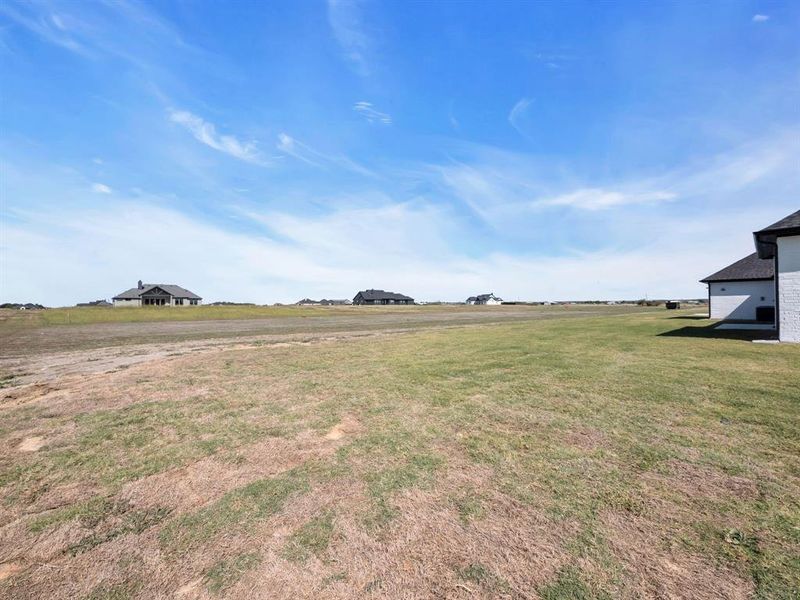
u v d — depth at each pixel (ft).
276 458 11.91
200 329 76.33
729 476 9.77
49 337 61.11
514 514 8.39
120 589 6.56
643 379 20.25
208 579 6.73
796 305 33.68
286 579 6.67
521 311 174.09
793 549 6.97
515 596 6.10
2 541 8.04
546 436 12.88
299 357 32.60
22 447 13.29
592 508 8.52
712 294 74.28
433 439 13.01
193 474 10.98
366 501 9.18
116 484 10.48
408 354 32.48
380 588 6.39
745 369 22.24
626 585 6.23
